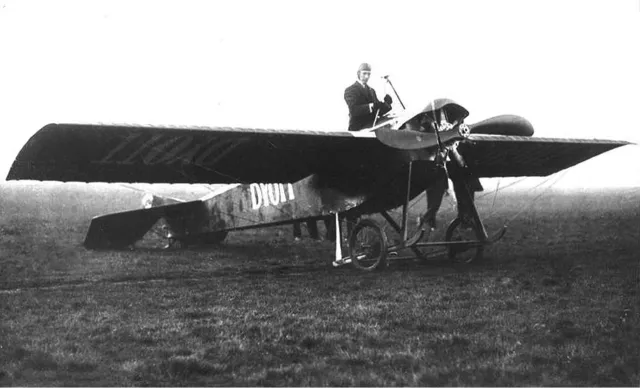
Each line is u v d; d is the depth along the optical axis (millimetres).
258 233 15453
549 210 20266
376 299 6391
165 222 12672
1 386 3789
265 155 8516
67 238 13234
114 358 4355
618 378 3795
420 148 8219
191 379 3914
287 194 10352
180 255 11203
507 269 8391
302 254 11398
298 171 9312
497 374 3873
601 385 3709
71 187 24109
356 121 9422
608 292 6414
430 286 7125
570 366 4008
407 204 8883
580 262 8711
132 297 6715
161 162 8250
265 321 5418
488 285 7047
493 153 9930
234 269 9336
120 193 25391
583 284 6914
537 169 11414
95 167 8078
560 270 8016
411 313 5625
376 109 9219
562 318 5277
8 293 7059
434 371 3914
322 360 4250
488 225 16047
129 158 7918
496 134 9336
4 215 16281
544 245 11430
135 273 8922
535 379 3801
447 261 9680
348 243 9195
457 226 9586
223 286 7477
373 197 9039
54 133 6820
